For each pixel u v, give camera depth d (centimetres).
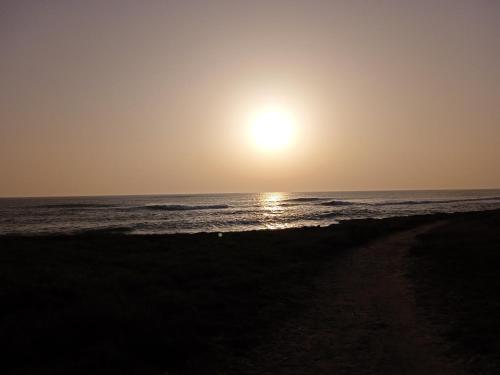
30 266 1923
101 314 1119
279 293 1517
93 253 2477
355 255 2452
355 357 941
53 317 1113
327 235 3134
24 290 1367
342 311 1307
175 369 907
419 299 1410
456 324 1127
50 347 970
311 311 1319
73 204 14738
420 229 3878
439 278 1706
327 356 955
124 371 853
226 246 2691
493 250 2125
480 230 3141
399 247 2742
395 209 9375
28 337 990
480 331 1054
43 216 8450
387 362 904
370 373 855
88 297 1298
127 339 995
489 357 899
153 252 2553
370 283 1702
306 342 1049
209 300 1366
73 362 885
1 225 6500
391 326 1143
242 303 1377
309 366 907
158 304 1267
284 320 1234
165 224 6288
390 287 1612
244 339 1070
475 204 11769
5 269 1750
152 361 931
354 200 15638
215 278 1720
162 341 994
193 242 2984
